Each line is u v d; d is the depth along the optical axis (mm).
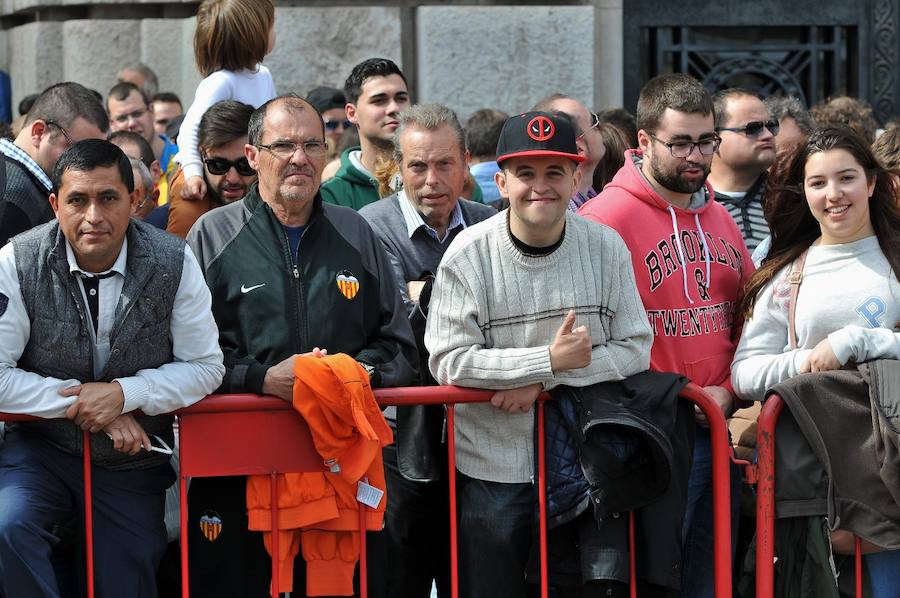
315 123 10445
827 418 10484
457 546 10531
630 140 15859
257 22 14180
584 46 19375
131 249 9695
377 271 10742
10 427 10008
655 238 11086
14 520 9430
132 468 10039
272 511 9977
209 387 9852
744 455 11203
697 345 11102
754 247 13828
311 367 9727
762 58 20969
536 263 10039
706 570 11062
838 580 10812
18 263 9500
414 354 10750
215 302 10367
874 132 16766
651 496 9961
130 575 9922
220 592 10281
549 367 9758
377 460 10188
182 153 13289
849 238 10914
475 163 16719
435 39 18969
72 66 19578
